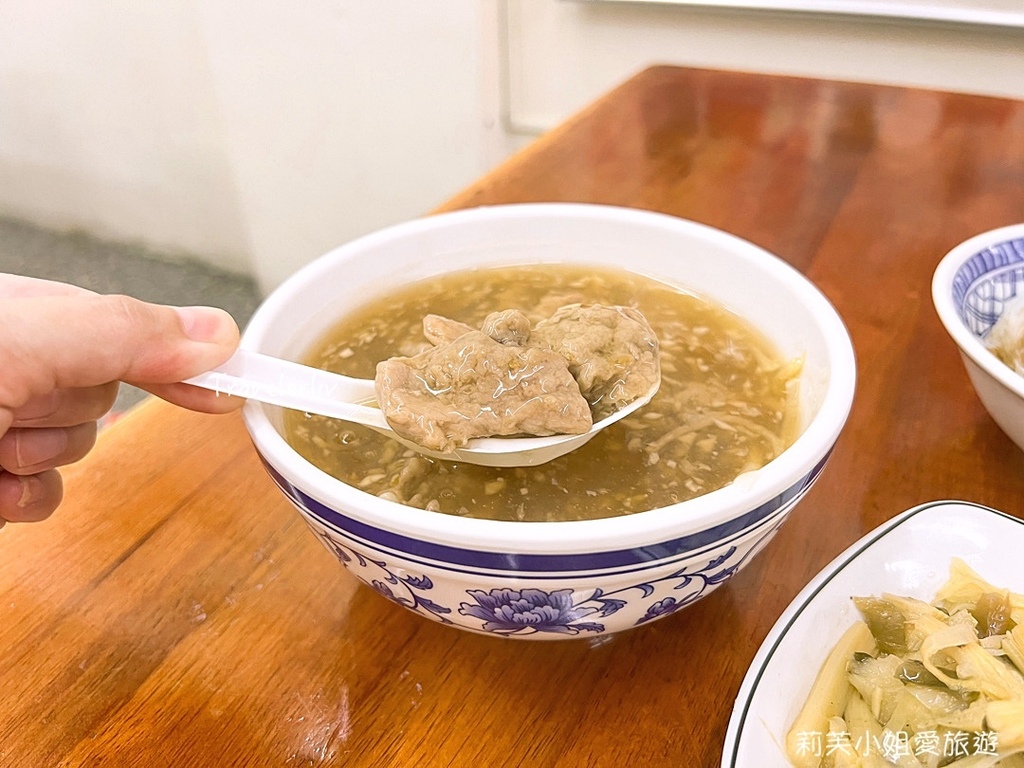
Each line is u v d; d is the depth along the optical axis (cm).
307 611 26
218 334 23
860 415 33
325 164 120
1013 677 22
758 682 22
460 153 111
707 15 94
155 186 140
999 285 35
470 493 25
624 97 68
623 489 25
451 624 22
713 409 29
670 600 21
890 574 25
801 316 29
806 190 52
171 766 21
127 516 29
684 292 34
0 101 144
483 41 100
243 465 31
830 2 86
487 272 36
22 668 24
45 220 156
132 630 25
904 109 63
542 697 23
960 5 82
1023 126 60
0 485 26
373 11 102
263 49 111
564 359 25
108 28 124
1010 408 28
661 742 22
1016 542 26
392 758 21
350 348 31
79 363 21
